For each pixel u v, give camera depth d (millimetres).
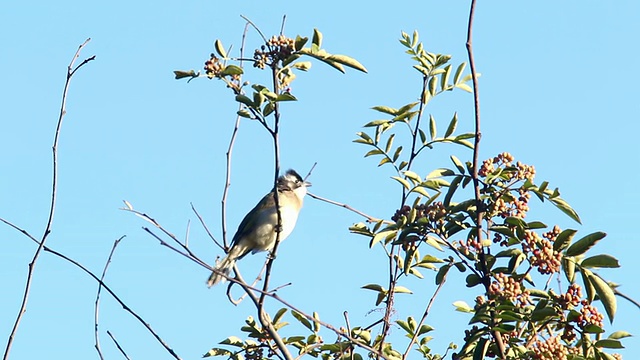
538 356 10398
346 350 11938
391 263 12266
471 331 11180
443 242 11570
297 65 12086
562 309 10359
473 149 11938
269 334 12484
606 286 10055
